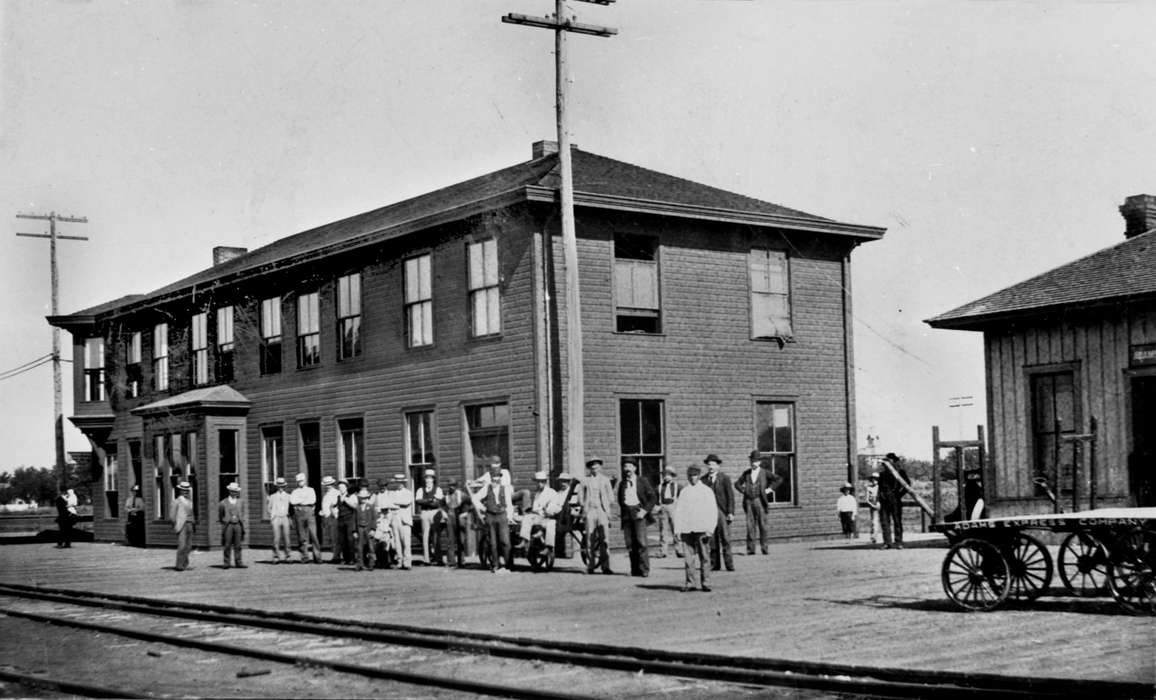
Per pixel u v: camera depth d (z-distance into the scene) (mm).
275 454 31812
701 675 10086
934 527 13570
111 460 40094
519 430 24000
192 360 35344
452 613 14703
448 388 25906
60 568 26312
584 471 23328
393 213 31469
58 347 44906
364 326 28562
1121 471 20391
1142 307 20203
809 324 27438
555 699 9242
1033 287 22516
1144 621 12039
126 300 40969
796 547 24922
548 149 29703
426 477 24219
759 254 26953
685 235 25719
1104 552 12961
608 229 24578
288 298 31359
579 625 13086
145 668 11969
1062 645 10539
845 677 9578
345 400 29125
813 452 27219
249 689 10414
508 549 21297
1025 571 13453
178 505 24703
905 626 12086
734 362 26125
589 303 24219
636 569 19328
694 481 16578
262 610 15727
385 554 23469
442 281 26188
